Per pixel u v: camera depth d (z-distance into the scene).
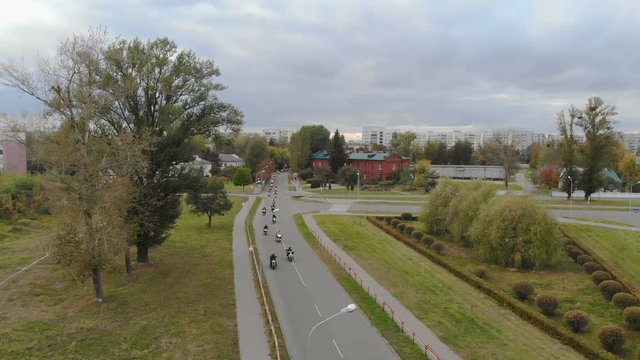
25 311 31.00
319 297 34.22
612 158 83.31
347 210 78.81
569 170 85.94
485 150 162.38
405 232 57.81
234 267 42.03
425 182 108.25
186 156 40.78
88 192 30.19
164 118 37.47
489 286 35.94
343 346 26.16
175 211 42.22
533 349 26.28
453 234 52.69
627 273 42.66
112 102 33.81
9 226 56.72
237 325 28.81
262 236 57.00
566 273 42.16
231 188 118.38
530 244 42.78
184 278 38.56
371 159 133.38
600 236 55.38
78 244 29.98
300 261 44.69
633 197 94.06
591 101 82.31
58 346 25.80
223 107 40.78
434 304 33.12
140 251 42.25
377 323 29.30
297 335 27.56
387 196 100.25
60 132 30.12
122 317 30.03
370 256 47.03
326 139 163.12
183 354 24.91
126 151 31.84
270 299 33.69
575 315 29.05
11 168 85.88
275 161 183.62
